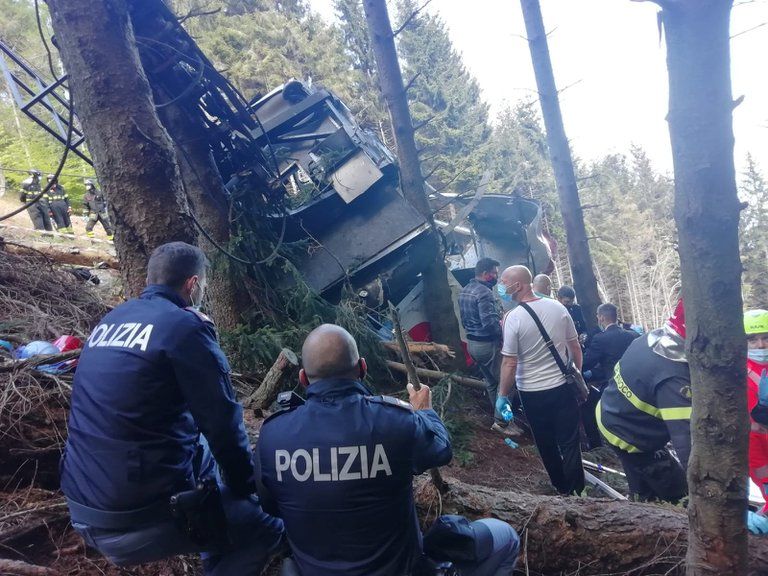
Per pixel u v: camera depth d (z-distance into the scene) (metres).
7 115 24.83
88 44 3.26
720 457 1.82
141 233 3.33
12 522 2.75
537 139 38.81
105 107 3.28
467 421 5.54
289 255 5.94
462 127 33.91
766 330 2.48
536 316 3.89
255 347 4.75
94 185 13.74
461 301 5.82
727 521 1.86
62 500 2.96
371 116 32.41
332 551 1.80
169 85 5.02
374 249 6.14
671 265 46.38
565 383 3.92
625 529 2.77
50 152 23.53
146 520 1.88
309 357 1.90
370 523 1.79
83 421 1.89
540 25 7.95
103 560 2.68
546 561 2.81
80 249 8.62
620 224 46.28
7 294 5.40
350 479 1.77
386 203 6.31
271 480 1.86
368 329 5.66
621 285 45.53
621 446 3.20
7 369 3.26
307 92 8.23
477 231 7.97
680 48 1.65
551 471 4.13
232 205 5.40
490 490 3.08
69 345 4.03
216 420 1.90
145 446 1.85
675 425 2.72
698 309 1.76
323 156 6.41
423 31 37.62
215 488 1.98
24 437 3.11
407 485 1.86
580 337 6.29
